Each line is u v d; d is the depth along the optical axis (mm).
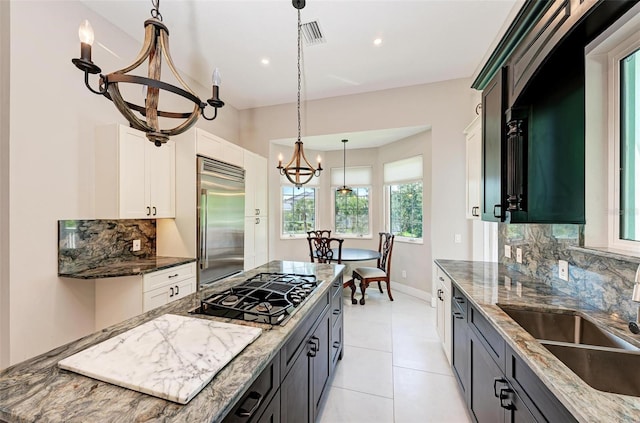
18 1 1993
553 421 890
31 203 2076
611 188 1472
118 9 2463
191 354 990
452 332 2295
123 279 2488
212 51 3107
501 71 1843
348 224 5633
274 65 3406
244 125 4805
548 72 1576
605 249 1441
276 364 1164
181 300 1624
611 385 1072
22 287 2020
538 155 1669
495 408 1377
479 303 1580
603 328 1263
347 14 2531
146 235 3119
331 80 3814
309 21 2623
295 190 5504
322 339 1887
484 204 2182
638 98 1358
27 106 2047
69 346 1081
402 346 2875
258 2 2375
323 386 1913
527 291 1800
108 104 2641
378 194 5367
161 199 2955
